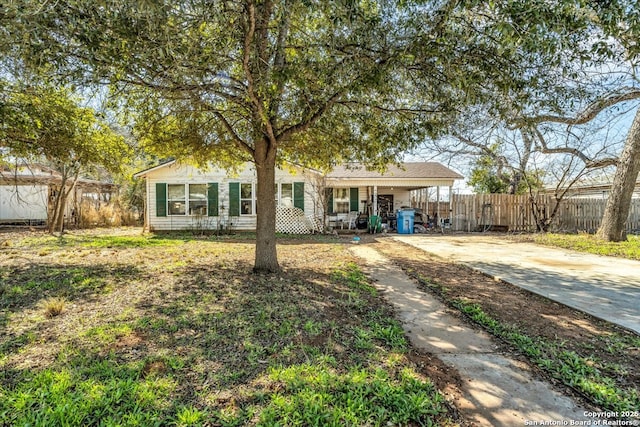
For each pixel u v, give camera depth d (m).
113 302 4.17
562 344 3.04
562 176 12.99
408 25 3.41
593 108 7.52
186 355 2.73
